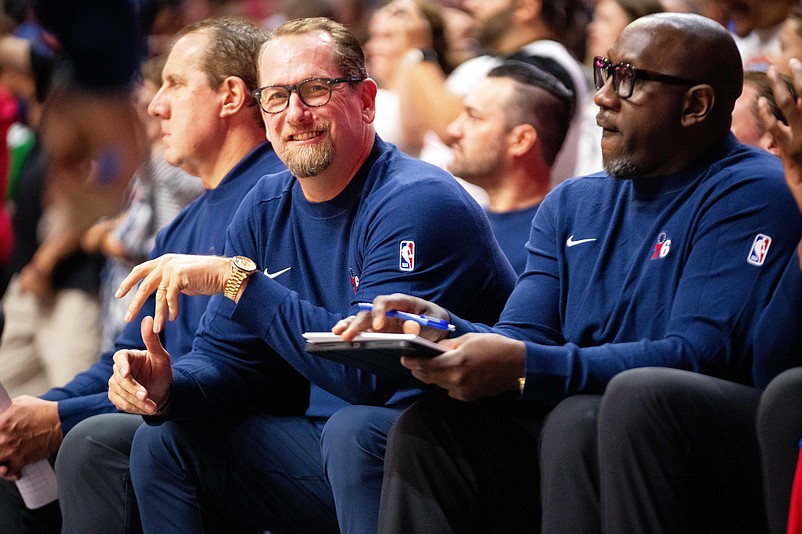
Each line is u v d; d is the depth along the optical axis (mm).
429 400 9109
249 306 9844
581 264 9797
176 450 10336
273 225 10898
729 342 8758
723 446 8148
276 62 10375
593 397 8500
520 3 16391
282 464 10312
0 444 11633
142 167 14031
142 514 10453
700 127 9367
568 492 8383
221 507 10547
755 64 12344
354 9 19219
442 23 17328
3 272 16312
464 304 10188
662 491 7977
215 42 12227
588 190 10047
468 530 9125
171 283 9852
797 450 7727
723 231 9016
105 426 11008
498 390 8656
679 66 9289
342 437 9320
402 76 16344
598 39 15328
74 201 15359
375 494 9250
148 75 15648
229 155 12297
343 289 10477
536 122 13641
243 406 10820
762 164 9258
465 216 10258
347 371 9695
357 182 10516
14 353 16938
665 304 9250
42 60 16609
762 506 8516
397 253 9969
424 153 16234
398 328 8867
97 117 12875
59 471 11055
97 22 11656
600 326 9578
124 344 12547
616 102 9477
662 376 8047
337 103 10297
